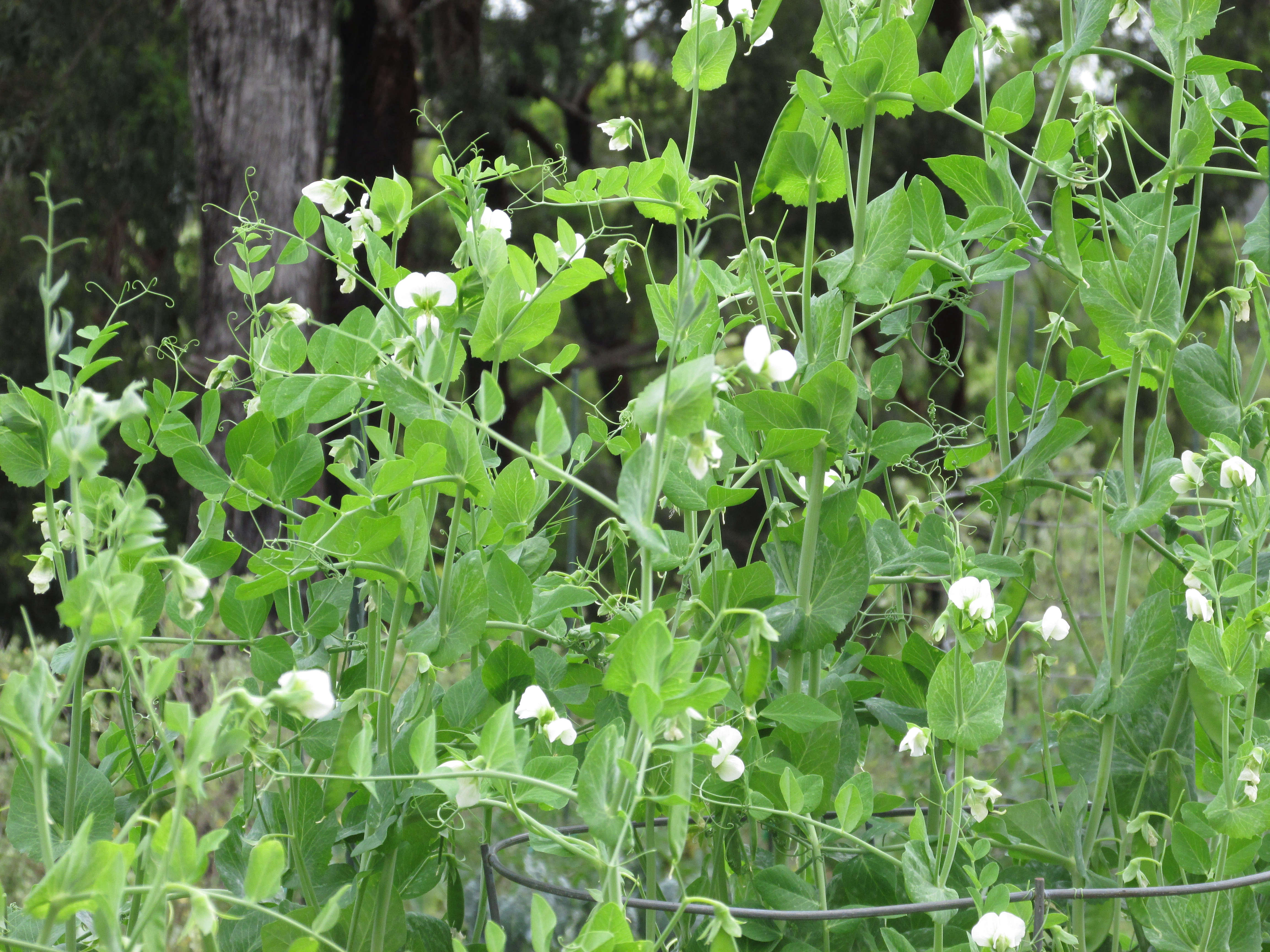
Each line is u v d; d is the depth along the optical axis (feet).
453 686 3.90
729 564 4.05
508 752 3.39
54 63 23.21
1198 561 3.76
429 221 26.37
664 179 3.92
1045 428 4.03
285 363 4.01
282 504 3.95
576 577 4.25
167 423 3.91
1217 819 3.68
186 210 24.61
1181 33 3.91
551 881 6.81
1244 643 3.67
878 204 3.90
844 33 3.99
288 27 16.20
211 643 3.82
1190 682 3.96
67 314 3.43
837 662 4.36
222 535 3.94
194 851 3.10
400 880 3.86
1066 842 3.85
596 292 28.99
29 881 6.36
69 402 3.58
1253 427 4.06
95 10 23.04
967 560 3.85
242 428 3.93
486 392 3.46
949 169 4.11
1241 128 4.15
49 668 3.51
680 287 3.43
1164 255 3.92
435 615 3.80
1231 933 3.82
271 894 3.17
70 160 23.34
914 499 4.51
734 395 3.79
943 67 4.04
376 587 3.85
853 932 3.82
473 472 3.72
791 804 3.68
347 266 4.02
